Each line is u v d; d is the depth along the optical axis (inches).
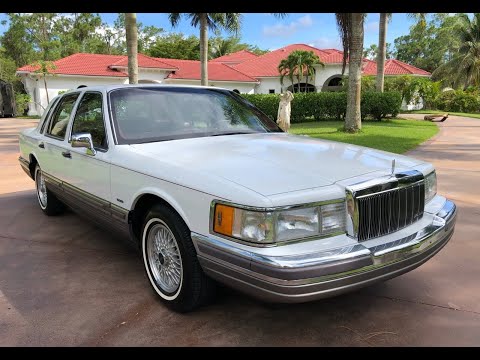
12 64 1863.9
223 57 1923.0
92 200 156.9
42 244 183.9
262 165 115.8
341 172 112.4
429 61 2480.3
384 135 602.5
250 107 185.3
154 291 133.9
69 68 1315.2
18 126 932.6
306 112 960.3
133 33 589.9
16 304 132.0
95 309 129.0
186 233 115.4
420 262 115.1
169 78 1401.3
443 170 350.0
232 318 123.4
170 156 128.0
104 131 150.6
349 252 99.0
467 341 112.3
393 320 122.6
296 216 98.3
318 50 1641.2
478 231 197.0
